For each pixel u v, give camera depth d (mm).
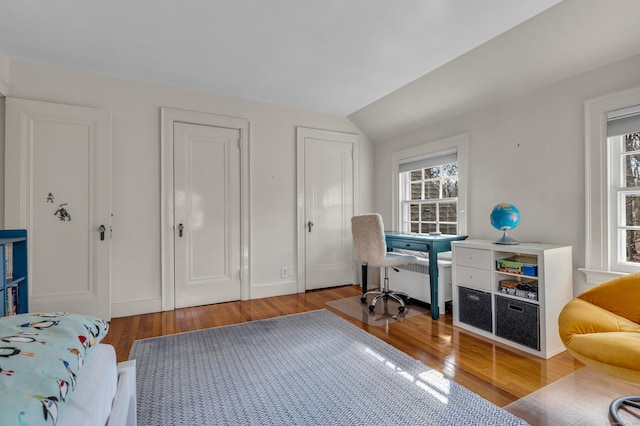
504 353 2123
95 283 2727
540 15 2000
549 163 2436
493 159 2836
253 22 2072
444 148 3297
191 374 1874
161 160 3062
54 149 2619
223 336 2453
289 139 3732
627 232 2111
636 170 2076
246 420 1463
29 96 2602
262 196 3576
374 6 1910
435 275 2805
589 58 2123
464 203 3088
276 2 1870
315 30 2170
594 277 2168
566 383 1745
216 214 3326
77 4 1877
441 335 2443
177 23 2080
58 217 2623
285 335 2469
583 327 1463
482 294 2434
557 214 2385
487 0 1851
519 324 2178
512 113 2688
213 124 3311
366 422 1448
